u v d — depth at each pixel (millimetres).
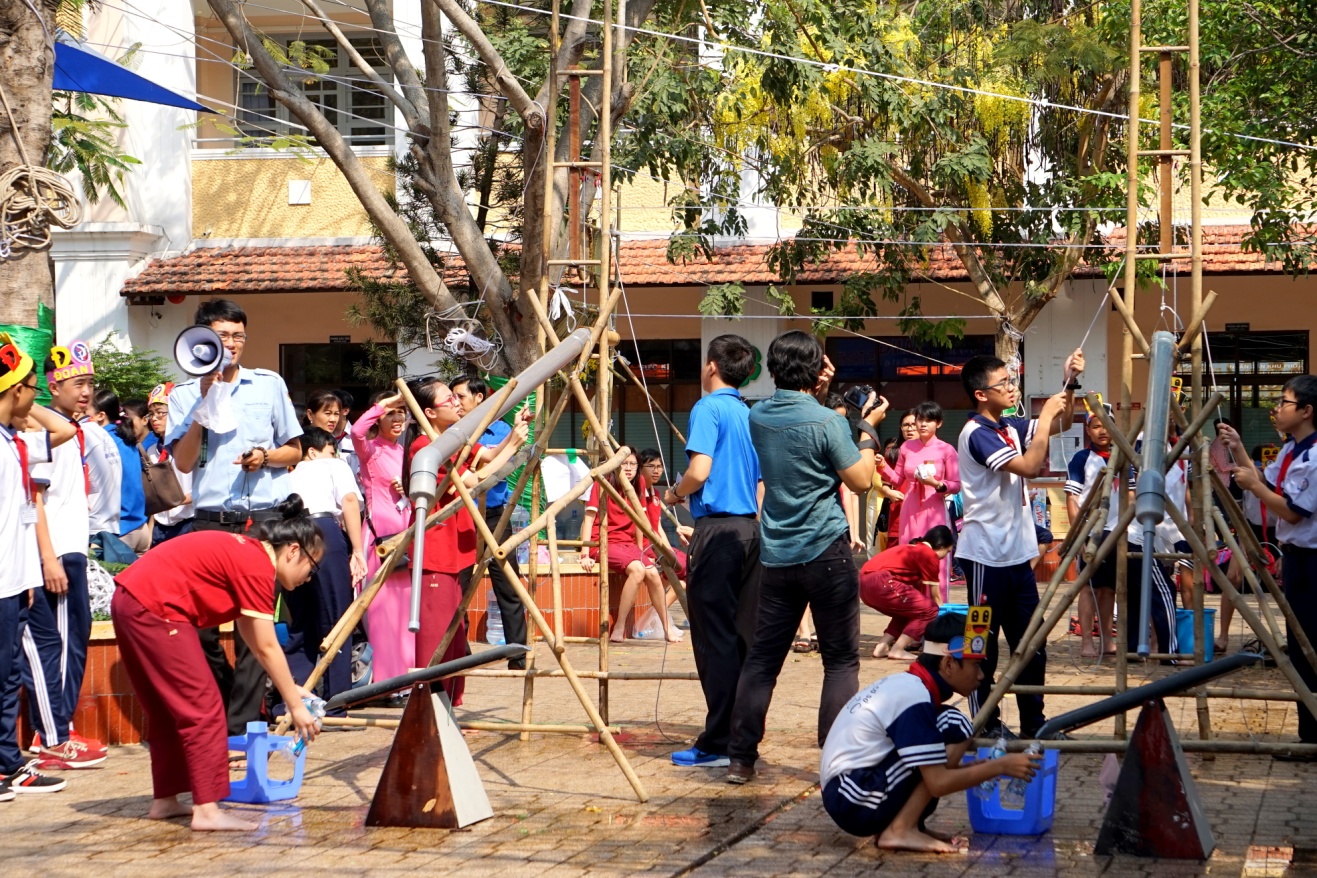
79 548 6887
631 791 6117
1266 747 5500
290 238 19469
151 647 5461
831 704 6301
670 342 19391
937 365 19031
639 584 11422
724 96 14914
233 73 19766
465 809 5484
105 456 7922
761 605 6266
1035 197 15609
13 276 7797
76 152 16297
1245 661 5020
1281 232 13953
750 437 6707
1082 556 5922
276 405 7348
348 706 5941
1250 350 18203
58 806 5961
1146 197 15180
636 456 10734
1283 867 4812
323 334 19484
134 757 7125
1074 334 18094
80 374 6902
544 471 10781
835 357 19375
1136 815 4977
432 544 7574
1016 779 5289
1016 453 6543
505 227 16422
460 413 8031
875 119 15336
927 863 4922
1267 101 13016
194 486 7312
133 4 19062
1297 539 6699
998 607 6605
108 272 18844
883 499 14031
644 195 19141
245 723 7094
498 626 11320
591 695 8797
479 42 10656
